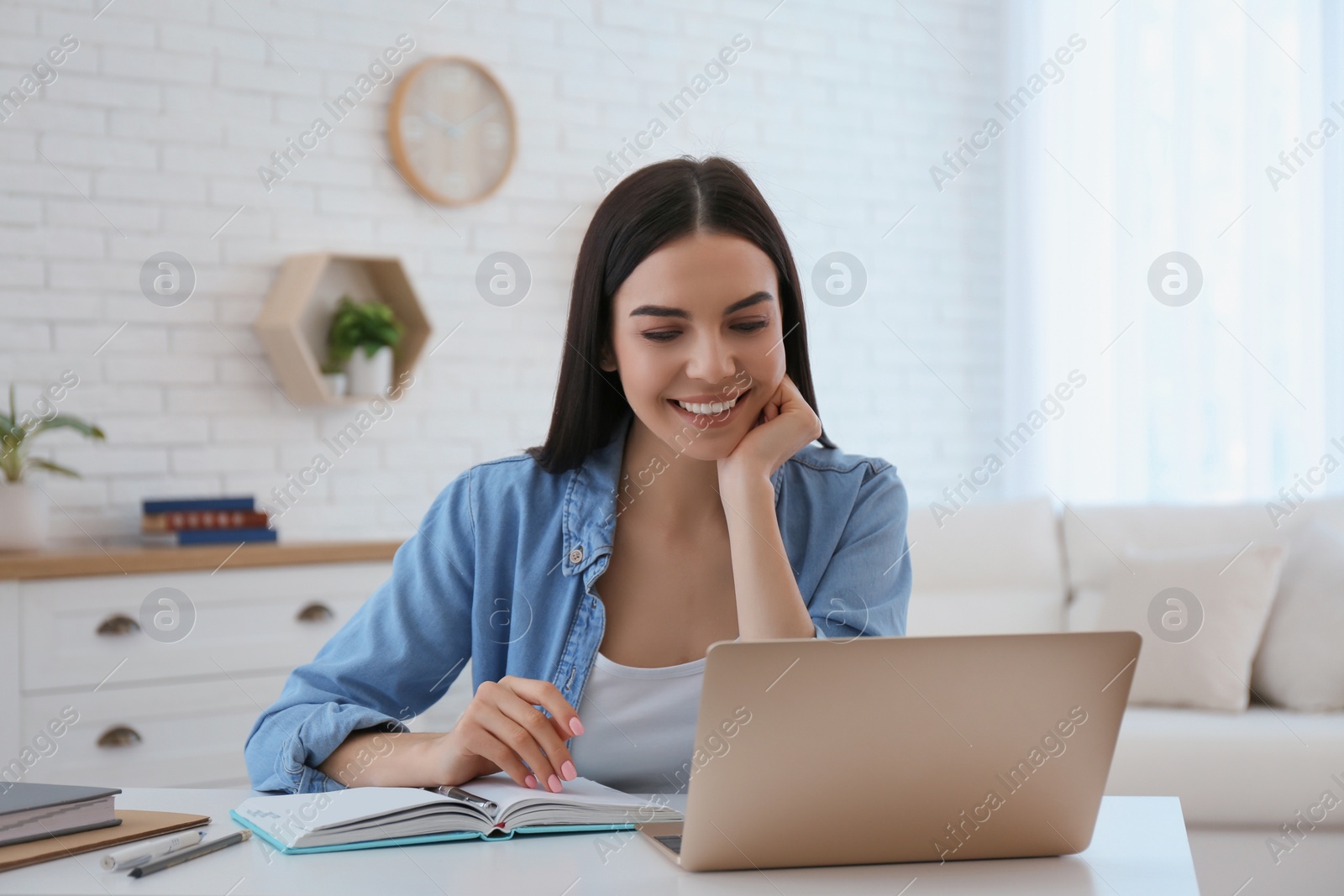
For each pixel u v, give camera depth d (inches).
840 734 32.2
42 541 107.3
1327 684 99.3
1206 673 101.0
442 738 41.4
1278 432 141.1
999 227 166.9
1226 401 143.6
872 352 159.5
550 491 49.8
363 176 132.1
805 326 48.8
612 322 46.1
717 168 45.0
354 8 131.2
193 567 103.5
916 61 162.9
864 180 159.8
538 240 141.3
